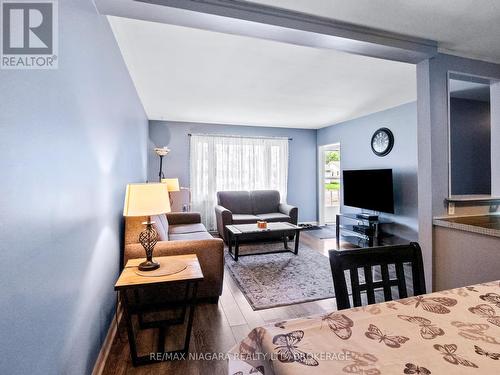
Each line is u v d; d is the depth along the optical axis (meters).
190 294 2.52
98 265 1.73
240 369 0.85
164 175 5.70
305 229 6.20
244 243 4.94
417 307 1.01
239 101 4.18
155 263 2.06
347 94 3.80
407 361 0.72
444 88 2.36
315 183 6.75
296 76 3.13
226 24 1.75
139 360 1.76
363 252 1.22
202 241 2.56
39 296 0.95
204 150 5.86
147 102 4.27
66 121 1.20
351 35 1.96
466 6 1.76
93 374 1.60
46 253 1.01
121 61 2.54
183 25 1.77
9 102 0.80
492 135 2.71
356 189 4.90
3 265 0.75
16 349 0.81
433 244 2.33
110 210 2.09
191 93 3.78
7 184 0.78
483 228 1.96
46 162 1.02
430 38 2.18
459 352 0.76
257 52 2.52
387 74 3.06
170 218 4.45
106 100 1.95
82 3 1.41
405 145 4.28
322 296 2.73
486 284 1.19
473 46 2.32
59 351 1.12
